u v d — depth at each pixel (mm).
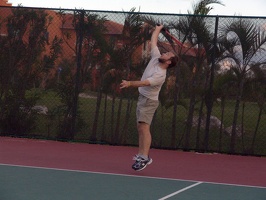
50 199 6059
